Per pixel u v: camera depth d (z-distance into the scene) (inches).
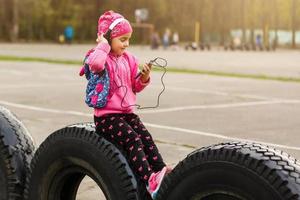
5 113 216.8
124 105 186.4
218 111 536.1
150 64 188.1
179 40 3129.9
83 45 2364.7
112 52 187.5
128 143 183.6
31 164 198.8
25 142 211.2
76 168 189.6
